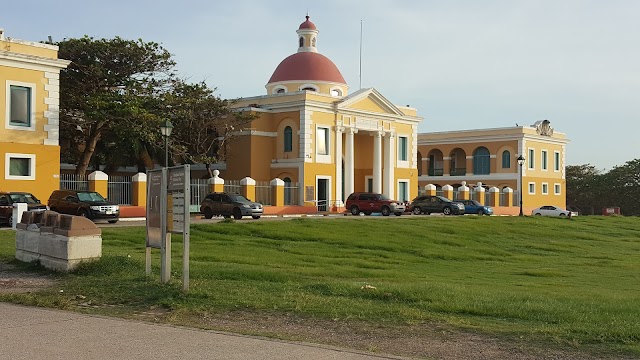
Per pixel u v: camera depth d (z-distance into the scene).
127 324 9.80
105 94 42.41
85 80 43.81
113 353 8.01
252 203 39.75
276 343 8.58
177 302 11.44
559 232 39.06
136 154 47.91
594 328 9.52
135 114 41.66
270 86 58.84
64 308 11.14
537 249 31.95
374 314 10.64
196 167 55.59
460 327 9.76
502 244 32.69
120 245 22.56
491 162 73.69
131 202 41.03
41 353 7.97
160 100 45.47
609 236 40.22
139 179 40.91
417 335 9.30
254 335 9.06
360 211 48.88
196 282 13.51
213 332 9.24
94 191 36.41
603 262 27.30
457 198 62.09
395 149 59.16
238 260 19.34
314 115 52.31
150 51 44.72
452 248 29.39
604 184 85.38
